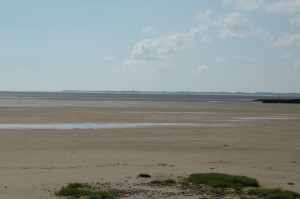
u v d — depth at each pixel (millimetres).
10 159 24859
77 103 122125
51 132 40344
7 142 32500
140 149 30203
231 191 17031
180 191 16844
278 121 59562
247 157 27250
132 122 53719
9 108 84875
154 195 16094
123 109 87500
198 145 32875
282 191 16750
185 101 166500
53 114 66938
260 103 154000
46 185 17406
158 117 63625
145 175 19703
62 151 28578
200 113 76688
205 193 16594
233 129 46406
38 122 51594
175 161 25078
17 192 16031
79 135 38281
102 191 16219
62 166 22750
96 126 47469
